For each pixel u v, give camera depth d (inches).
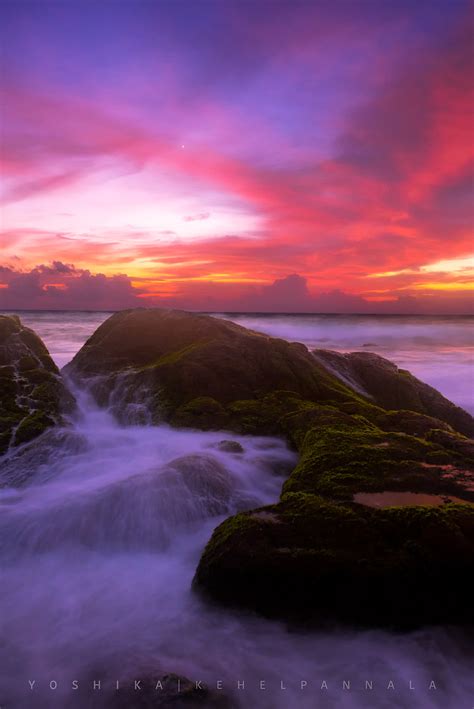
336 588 198.1
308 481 255.4
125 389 455.2
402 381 472.4
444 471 260.4
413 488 243.1
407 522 209.8
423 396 470.0
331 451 283.1
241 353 452.8
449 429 352.2
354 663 188.5
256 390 421.1
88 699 168.9
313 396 414.6
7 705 167.5
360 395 444.8
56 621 206.7
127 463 329.7
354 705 172.2
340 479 250.5
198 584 213.2
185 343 510.9
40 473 323.9
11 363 467.8
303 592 199.5
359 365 494.6
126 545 257.6
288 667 186.1
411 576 196.2
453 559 197.9
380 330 2183.8
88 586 229.8
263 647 194.9
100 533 260.1
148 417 409.1
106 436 374.6
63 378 493.4
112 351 524.4
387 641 195.8
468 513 212.7
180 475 283.7
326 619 199.5
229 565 204.5
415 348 1494.8
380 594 196.1
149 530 261.4
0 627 202.4
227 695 171.9
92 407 463.5
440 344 1638.8
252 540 208.7
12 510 275.1
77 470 323.3
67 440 358.9
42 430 370.0
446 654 192.7
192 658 188.2
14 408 395.2
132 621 207.0
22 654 188.7
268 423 372.5
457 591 198.1
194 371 429.7
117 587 229.0
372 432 318.0
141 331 539.5
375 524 212.2
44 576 237.5
